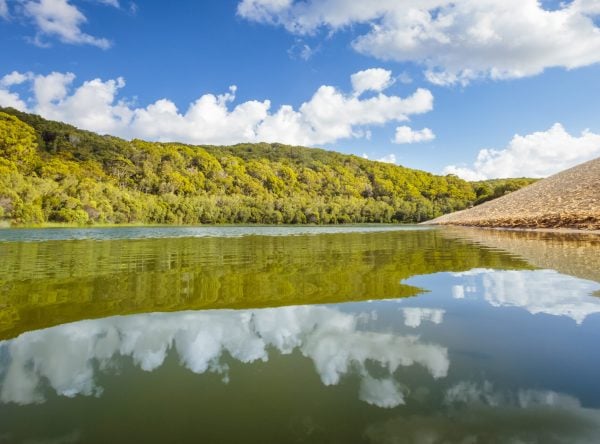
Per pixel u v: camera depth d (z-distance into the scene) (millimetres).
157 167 98312
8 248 17484
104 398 3334
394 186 125000
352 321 5430
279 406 3178
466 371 3768
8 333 4961
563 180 48625
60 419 3006
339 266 10844
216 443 2705
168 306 6297
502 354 4172
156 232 38188
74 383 3594
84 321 5480
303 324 5312
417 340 4633
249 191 104750
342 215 94625
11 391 3436
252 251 15703
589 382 3506
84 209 61188
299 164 139875
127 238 26469
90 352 4340
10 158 72188
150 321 5484
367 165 147875
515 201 50312
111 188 69625
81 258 13289
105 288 7801
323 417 3010
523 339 4602
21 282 8508
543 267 9852
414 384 3521
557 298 6492
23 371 3838
